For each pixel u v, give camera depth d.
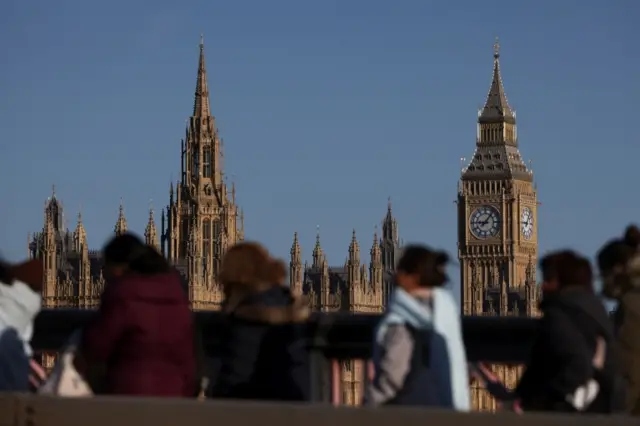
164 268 36.06
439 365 34.97
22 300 38.59
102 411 30.95
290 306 36.47
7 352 38.28
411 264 35.62
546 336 34.97
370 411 29.64
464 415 29.20
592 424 28.58
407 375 34.91
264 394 36.16
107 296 35.41
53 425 31.12
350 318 37.91
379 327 35.41
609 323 35.16
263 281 36.69
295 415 29.89
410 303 35.22
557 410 34.78
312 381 37.47
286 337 36.31
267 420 30.08
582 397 35.19
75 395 34.38
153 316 35.28
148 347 35.16
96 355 35.25
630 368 36.50
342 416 29.73
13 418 31.38
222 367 36.69
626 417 29.03
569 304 35.16
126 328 35.09
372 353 37.25
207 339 38.12
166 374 35.34
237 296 36.66
